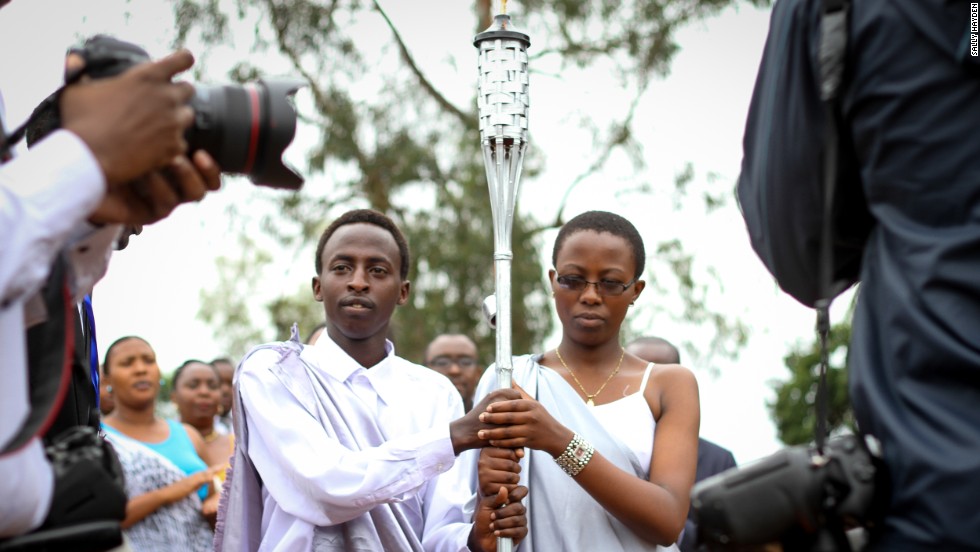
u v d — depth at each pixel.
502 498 3.53
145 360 6.26
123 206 2.13
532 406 3.52
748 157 2.45
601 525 3.64
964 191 2.07
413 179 16.72
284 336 18.86
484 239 16.16
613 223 3.87
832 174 2.21
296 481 3.75
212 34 15.95
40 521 2.21
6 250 1.87
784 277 2.44
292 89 2.35
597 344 3.85
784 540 2.12
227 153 2.26
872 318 2.18
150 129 2.03
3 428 1.97
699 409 3.81
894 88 2.13
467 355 7.41
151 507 5.79
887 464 2.10
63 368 2.15
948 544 1.99
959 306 2.04
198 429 7.55
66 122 2.04
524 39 3.72
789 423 17.75
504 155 3.69
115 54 2.17
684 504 3.57
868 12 2.17
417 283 16.39
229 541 3.90
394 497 3.70
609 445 3.67
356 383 4.13
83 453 2.32
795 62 2.30
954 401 2.04
